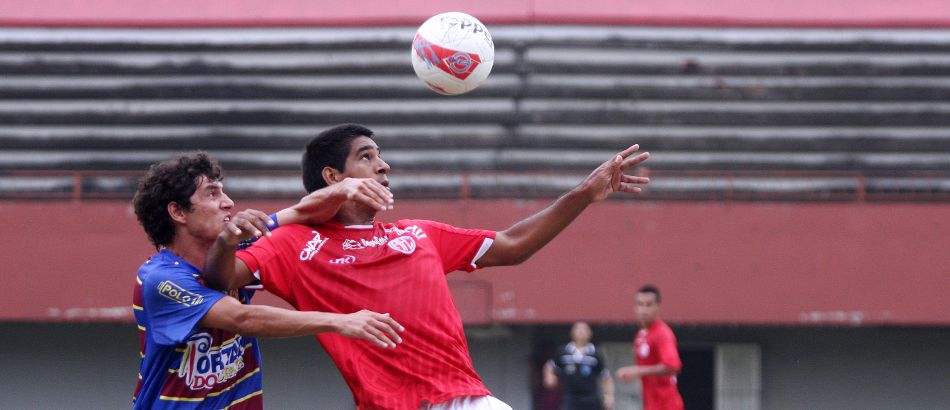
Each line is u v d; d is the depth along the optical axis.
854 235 46.28
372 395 15.12
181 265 14.97
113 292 46.34
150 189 15.16
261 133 52.50
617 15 52.19
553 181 50.94
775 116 52.19
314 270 15.34
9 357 48.84
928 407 48.91
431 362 15.30
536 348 48.84
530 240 16.80
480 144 52.03
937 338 49.12
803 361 49.50
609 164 16.66
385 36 52.34
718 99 52.28
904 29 52.31
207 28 52.69
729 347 49.69
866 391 49.25
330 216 15.52
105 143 52.66
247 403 15.64
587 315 46.06
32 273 46.38
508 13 52.31
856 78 52.28
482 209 46.84
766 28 52.38
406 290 15.44
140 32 52.75
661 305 46.16
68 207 46.69
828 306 46.09
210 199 15.28
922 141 52.03
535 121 52.09
